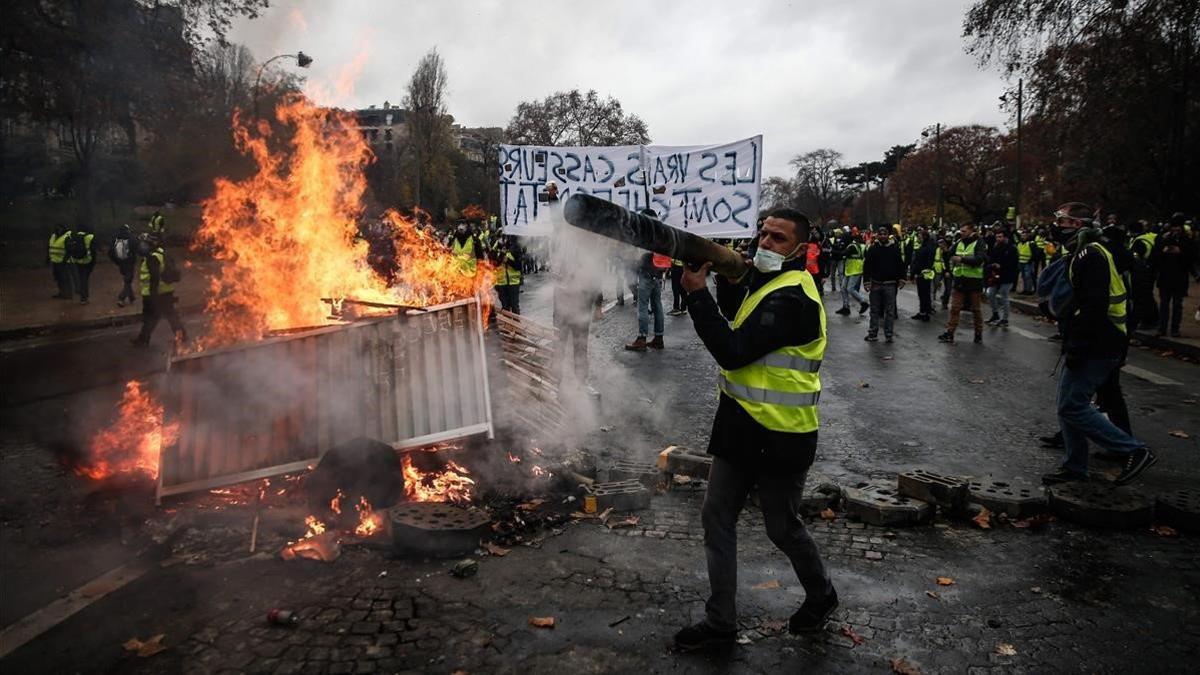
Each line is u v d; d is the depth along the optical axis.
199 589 3.59
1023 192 56.78
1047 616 3.49
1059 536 4.42
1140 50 21.05
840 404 7.80
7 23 16.83
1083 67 21.45
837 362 10.31
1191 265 11.91
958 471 5.62
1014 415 7.33
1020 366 10.00
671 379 8.95
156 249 11.38
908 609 3.55
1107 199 33.62
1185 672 3.05
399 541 3.92
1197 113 28.72
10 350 11.43
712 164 8.84
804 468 3.09
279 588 3.61
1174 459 5.90
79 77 18.59
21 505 4.62
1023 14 20.36
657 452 5.95
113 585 3.62
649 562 3.97
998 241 14.32
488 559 3.96
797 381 3.03
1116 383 5.84
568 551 4.09
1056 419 7.18
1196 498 4.68
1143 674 3.04
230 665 2.99
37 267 24.95
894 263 11.87
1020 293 20.64
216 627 3.26
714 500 3.18
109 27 18.27
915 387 8.64
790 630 3.32
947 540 4.36
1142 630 3.38
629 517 4.56
